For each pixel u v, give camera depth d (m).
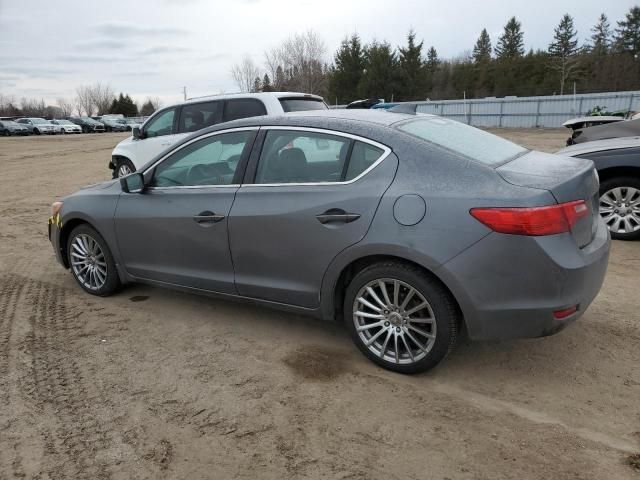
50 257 6.18
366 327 3.37
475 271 2.88
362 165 3.26
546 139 22.42
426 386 3.21
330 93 56.69
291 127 3.58
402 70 54.03
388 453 2.63
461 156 3.09
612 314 4.14
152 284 4.40
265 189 3.60
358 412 2.96
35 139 35.09
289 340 3.87
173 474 2.52
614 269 5.16
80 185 12.27
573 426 2.80
